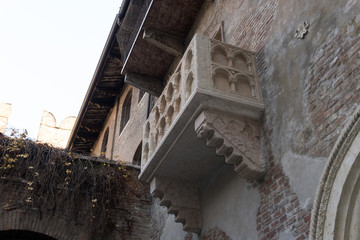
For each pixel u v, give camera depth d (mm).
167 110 6594
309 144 4707
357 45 4355
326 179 4129
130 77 10930
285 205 4840
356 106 4148
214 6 8922
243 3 7477
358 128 3926
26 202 8414
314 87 4883
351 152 3953
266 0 6609
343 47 4566
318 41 5023
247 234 5500
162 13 9617
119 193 9398
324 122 4562
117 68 14664
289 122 5176
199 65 5742
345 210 3896
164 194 6973
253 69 6176
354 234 3791
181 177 7164
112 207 9156
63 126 24625
